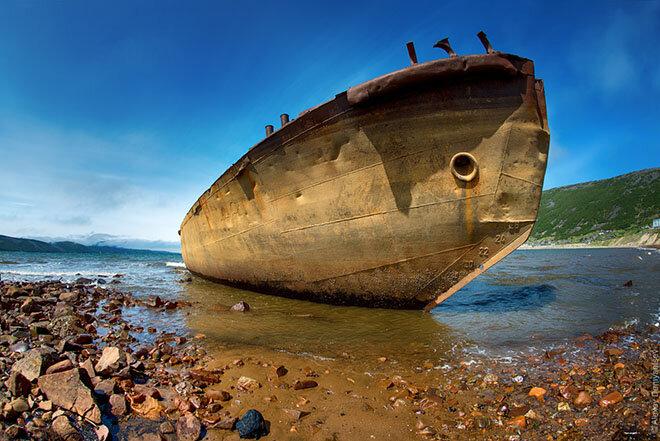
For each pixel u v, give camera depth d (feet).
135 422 7.50
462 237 16.52
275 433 7.15
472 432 7.07
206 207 29.71
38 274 48.14
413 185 16.61
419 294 18.37
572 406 7.69
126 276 46.96
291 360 11.51
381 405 8.31
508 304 20.31
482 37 14.71
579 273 37.40
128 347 12.98
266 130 21.39
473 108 15.19
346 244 18.72
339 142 17.37
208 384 9.52
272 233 21.71
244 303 20.48
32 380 8.41
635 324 14.57
